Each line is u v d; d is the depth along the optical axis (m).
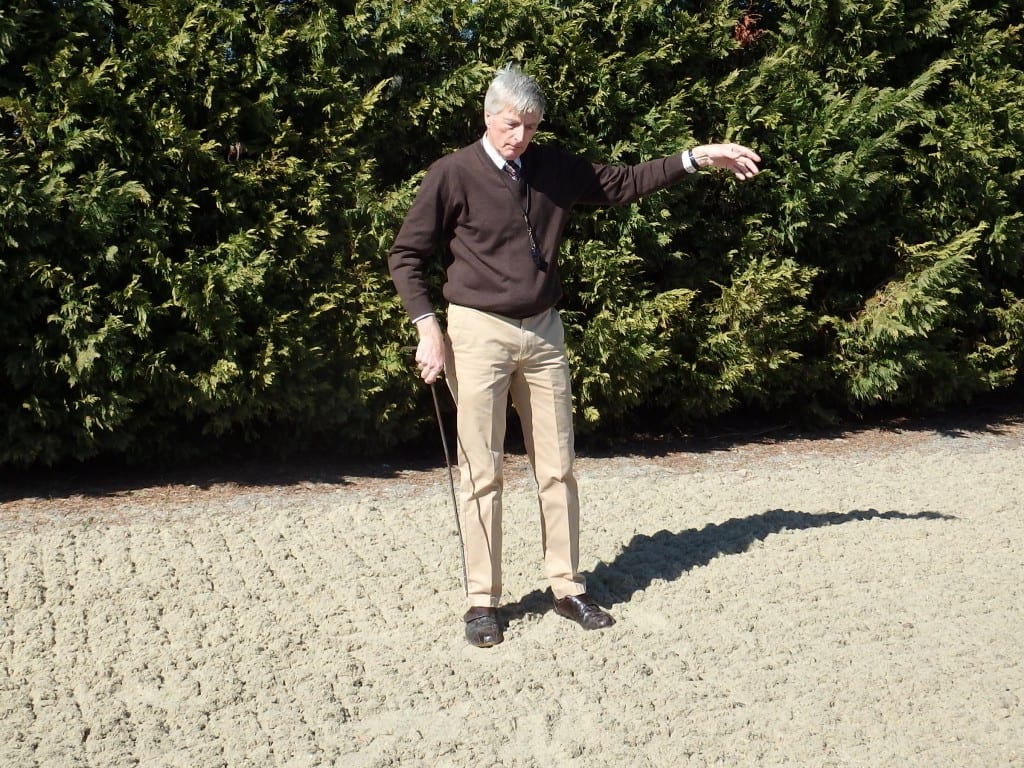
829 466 6.26
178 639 3.80
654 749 3.17
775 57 6.24
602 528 5.00
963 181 6.72
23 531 4.95
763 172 6.21
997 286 7.34
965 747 3.15
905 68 6.73
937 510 5.33
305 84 5.50
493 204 3.58
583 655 3.71
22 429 5.34
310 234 5.46
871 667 3.62
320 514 5.19
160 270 5.25
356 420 6.05
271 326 5.50
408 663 3.66
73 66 5.05
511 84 3.46
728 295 6.30
